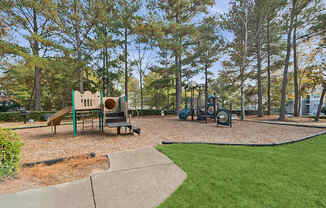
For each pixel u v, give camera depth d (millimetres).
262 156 3625
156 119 13906
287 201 1953
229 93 23469
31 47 13453
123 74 18312
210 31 14930
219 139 5570
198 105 13258
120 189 2264
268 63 18062
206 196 2068
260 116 17062
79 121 11922
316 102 37344
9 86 18234
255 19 13508
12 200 1984
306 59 17156
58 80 19734
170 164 3148
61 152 4117
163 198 2041
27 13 13109
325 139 5535
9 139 2727
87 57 13922
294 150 4137
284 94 13406
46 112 13094
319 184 2357
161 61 19719
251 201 1954
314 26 12180
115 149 4379
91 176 2650
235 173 2732
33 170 2973
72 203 1943
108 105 7973
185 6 16172
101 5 12602
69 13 12328
